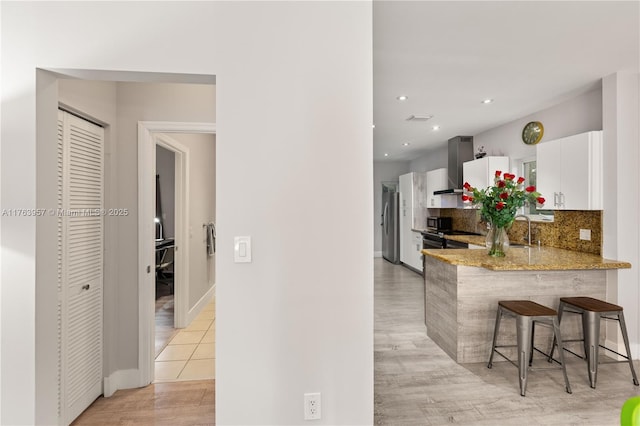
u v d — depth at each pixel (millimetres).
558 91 3475
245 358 1620
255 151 1620
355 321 1677
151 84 2635
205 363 3086
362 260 1680
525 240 4434
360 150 1672
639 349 3035
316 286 1653
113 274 2555
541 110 4109
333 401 1667
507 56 2688
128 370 2631
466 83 3248
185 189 3943
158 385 2686
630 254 3021
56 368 1650
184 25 1586
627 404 779
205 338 3676
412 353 3197
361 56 1670
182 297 3986
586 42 2461
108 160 2512
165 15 1579
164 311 4637
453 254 3369
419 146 6574
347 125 1665
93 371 2400
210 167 5078
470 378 2713
